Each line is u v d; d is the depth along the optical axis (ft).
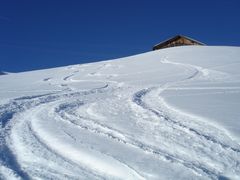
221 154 24.99
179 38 195.42
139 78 96.07
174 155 25.02
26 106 53.31
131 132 31.76
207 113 37.55
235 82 70.49
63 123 37.76
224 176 21.33
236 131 29.71
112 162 23.81
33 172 22.66
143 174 21.57
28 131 34.45
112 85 86.63
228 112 37.50
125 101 53.78
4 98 65.77
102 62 156.35
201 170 22.11
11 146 28.89
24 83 107.65
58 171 22.81
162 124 34.60
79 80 106.32
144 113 41.34
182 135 30.09
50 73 136.98
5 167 23.54
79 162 24.53
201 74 92.07
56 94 70.69
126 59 152.35
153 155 25.04
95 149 26.76
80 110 46.60
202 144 27.32
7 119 41.91
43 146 28.60
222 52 132.77
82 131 33.27
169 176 21.17
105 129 33.60
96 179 21.42
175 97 52.65
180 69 105.09
